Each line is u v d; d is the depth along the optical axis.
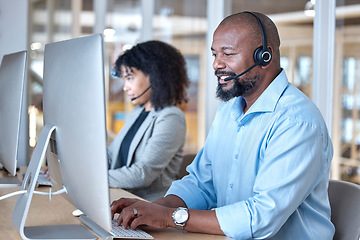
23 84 2.28
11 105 2.35
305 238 1.80
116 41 5.36
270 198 1.67
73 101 1.53
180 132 2.86
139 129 2.87
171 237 1.67
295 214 1.79
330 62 3.13
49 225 1.77
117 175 2.66
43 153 1.65
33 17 5.01
